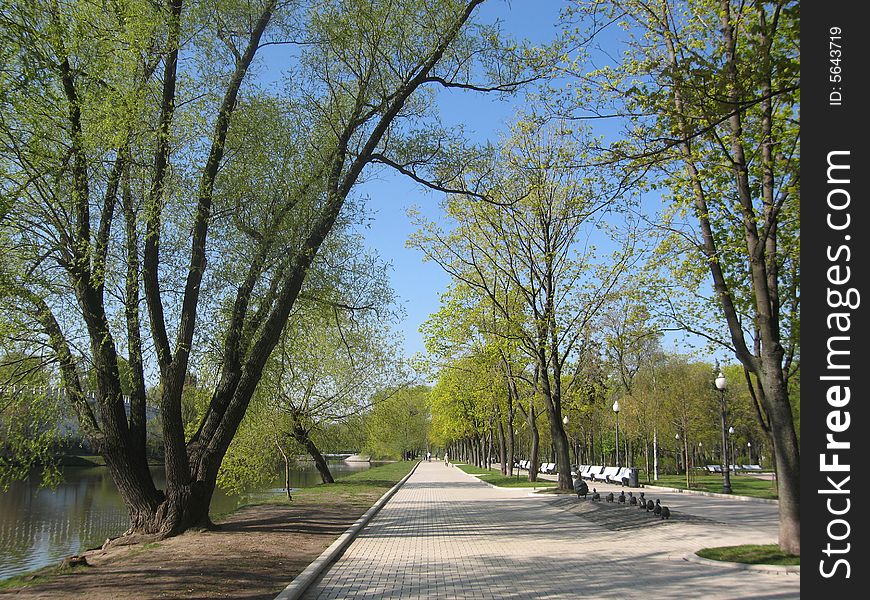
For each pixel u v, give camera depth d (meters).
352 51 16.12
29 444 13.99
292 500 25.70
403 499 28.36
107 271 13.22
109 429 14.66
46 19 12.16
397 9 15.51
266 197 15.07
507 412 48.88
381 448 58.28
